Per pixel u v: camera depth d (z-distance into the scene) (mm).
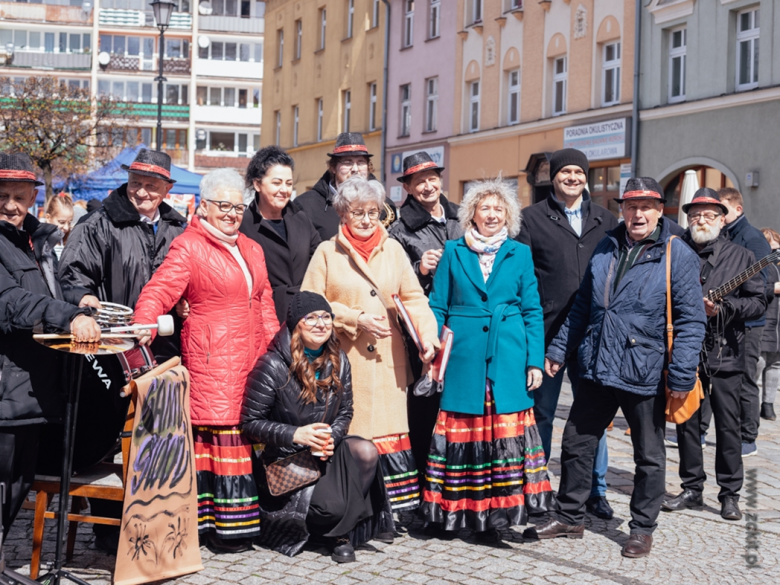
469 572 4770
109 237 5055
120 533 4340
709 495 6535
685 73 19188
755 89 17297
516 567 4867
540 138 23422
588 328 5355
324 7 35156
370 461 5023
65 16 62844
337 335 5336
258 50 62219
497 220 5480
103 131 29266
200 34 61562
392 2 29938
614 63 21250
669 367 5086
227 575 4641
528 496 5219
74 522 4766
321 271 5438
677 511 6109
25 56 62375
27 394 4090
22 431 4160
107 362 4527
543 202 6082
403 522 5750
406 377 5469
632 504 5207
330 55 34281
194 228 5020
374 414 5289
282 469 4941
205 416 4922
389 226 6270
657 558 5086
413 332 5234
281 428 4855
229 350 4965
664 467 5184
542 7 23219
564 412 10023
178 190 17953
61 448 4609
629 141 20375
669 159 19438
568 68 22484
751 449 7816
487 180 5566
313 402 4973
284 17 38312
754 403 7652
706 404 6875
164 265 4898
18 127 27328
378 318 5160
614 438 8562
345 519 4902
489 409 5254
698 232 6176
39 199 27828
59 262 4977
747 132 17609
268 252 5668
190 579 4570
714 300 5988
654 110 19656
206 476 5008
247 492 4969
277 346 5004
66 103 28172
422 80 28547
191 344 4965
